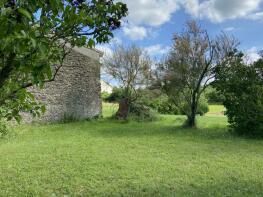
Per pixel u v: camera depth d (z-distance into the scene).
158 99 23.95
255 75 14.82
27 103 3.15
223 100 15.09
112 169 7.97
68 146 11.09
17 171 7.71
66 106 20.62
